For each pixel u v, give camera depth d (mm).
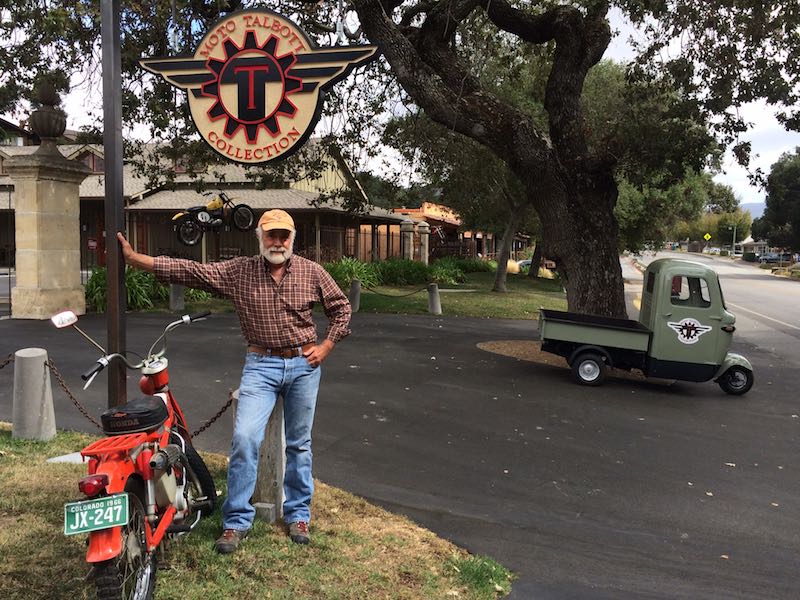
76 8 7992
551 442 6605
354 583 3508
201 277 3701
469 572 3814
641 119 11242
